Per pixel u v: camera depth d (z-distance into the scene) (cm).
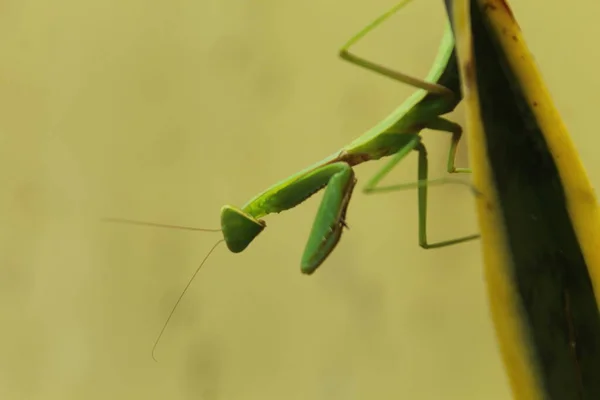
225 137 54
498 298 32
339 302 53
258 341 54
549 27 52
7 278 54
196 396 54
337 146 53
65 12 54
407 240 53
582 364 34
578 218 32
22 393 54
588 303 34
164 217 54
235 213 47
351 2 53
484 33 32
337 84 53
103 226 54
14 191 54
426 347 53
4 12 54
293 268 53
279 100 53
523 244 32
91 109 54
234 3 54
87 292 54
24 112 54
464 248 52
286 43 53
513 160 32
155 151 54
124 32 54
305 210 53
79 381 54
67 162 54
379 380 53
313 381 53
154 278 54
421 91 46
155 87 54
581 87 52
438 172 52
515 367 33
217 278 54
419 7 53
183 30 54
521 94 32
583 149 51
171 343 54
